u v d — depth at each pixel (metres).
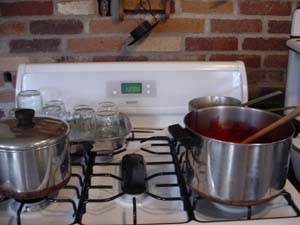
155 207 0.66
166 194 0.70
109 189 0.71
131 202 0.66
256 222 0.59
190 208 0.63
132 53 1.18
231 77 1.02
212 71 1.01
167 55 1.19
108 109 0.96
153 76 1.01
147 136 0.96
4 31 1.13
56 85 0.99
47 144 0.59
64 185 0.65
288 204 0.66
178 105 1.02
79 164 0.80
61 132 0.63
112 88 1.00
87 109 0.94
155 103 1.01
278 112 1.04
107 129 0.91
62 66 1.00
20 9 1.11
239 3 1.15
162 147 0.90
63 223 0.61
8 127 0.63
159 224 0.59
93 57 1.18
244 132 0.77
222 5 1.15
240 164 0.57
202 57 1.20
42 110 0.92
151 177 0.73
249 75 1.24
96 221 0.61
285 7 1.16
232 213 0.64
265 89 1.25
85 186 0.70
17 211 0.62
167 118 1.03
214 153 0.59
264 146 0.56
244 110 0.76
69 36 1.15
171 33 1.16
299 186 0.77
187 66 1.02
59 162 0.62
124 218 0.62
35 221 0.62
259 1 1.15
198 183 0.63
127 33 1.16
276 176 0.60
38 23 1.13
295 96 1.02
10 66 1.17
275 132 0.67
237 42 1.19
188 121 0.72
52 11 1.12
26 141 0.58
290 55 1.00
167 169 0.79
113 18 1.14
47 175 0.61
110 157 0.85
